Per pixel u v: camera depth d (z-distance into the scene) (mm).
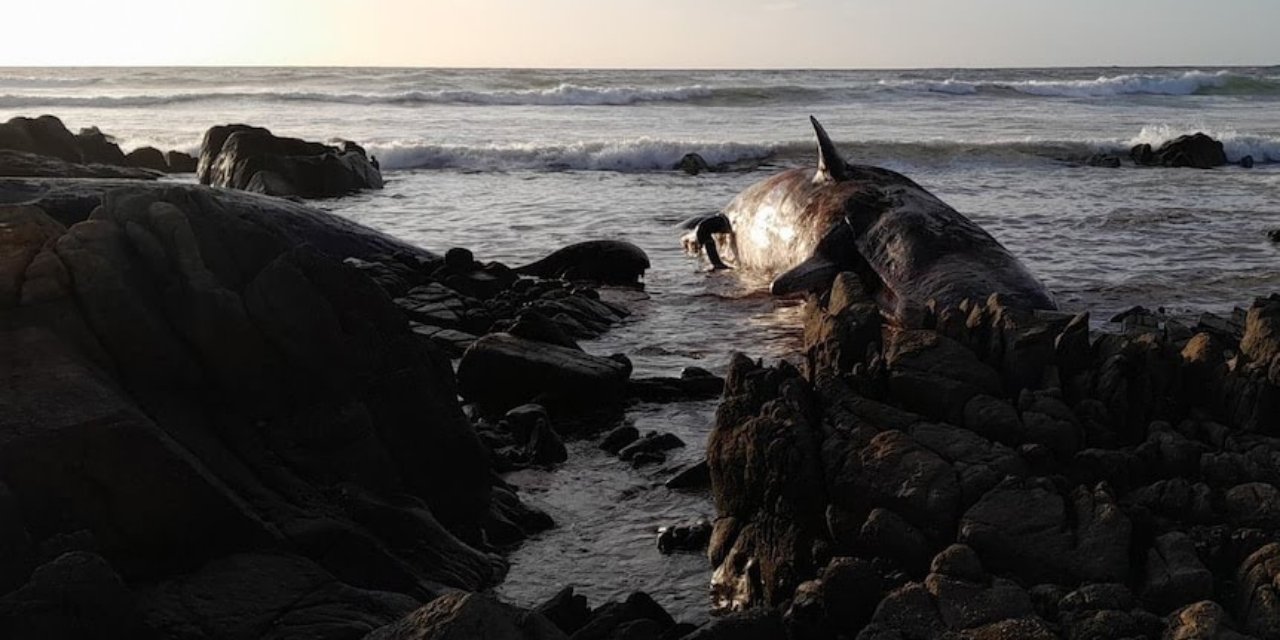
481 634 3676
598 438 7828
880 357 6043
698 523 6199
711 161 27875
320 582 4926
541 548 6066
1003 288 10016
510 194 21828
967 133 34438
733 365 6215
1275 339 5988
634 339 10609
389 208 19703
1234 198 20688
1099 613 4109
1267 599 4152
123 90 54125
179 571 4875
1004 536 4633
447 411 6207
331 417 5738
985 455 5145
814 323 7020
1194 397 6102
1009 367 6082
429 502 6074
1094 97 50188
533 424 7703
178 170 26766
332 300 5965
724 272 13953
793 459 5238
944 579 4379
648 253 15242
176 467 4906
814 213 12391
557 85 55688
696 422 8148
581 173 26125
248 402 5656
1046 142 29547
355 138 32125
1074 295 12172
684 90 44531
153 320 5469
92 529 4758
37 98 42938
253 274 5945
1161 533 4777
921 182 23797
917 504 4883
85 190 8109
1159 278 13062
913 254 10758
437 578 5473
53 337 5184
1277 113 43719
